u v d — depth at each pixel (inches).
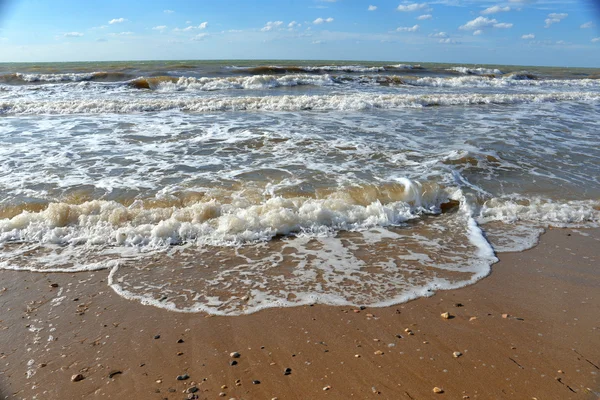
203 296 149.9
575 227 215.3
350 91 711.7
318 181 253.9
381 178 259.4
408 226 213.0
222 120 430.6
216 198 228.1
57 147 319.6
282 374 111.2
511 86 912.9
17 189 235.9
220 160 293.4
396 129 398.6
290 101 525.7
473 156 308.3
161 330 130.3
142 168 274.7
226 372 112.0
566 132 402.6
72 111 471.2
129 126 394.9
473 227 211.8
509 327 133.0
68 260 174.7
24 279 160.1
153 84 714.8
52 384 107.6
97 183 247.0
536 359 117.6
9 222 198.2
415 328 132.0
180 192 234.8
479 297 150.7
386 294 151.9
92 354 119.1
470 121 447.8
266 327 132.0
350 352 120.2
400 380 109.1
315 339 126.3
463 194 244.8
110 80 810.8
